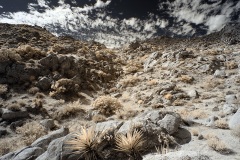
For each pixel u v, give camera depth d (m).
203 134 7.49
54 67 19.17
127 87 19.69
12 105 12.49
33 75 17.19
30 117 12.26
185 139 7.18
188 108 11.65
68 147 5.45
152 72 23.66
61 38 42.56
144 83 19.66
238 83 15.00
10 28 37.62
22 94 14.96
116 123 6.86
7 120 11.52
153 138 6.46
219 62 20.83
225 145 6.41
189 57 24.80
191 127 8.21
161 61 26.36
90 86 19.05
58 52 27.00
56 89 16.31
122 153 5.71
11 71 16.23
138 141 5.91
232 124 7.80
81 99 16.44
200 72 19.48
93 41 45.94
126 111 12.58
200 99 13.18
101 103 13.76
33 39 31.62
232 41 34.84
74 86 17.41
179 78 18.58
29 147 6.62
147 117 8.09
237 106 10.34
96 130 6.50
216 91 14.46
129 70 26.48
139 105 14.09
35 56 20.36
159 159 4.22
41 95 15.25
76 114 13.26
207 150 6.25
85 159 5.31
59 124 11.89
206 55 25.27
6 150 8.87
